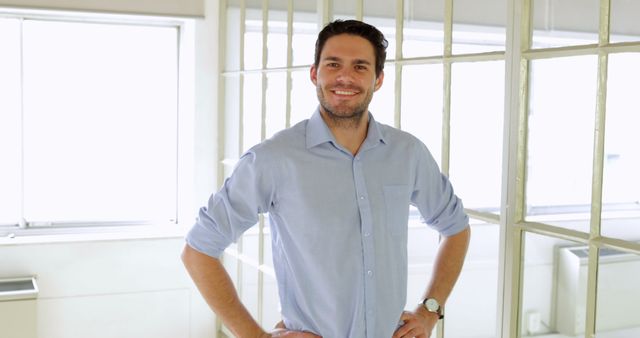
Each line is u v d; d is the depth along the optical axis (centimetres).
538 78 178
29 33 364
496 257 192
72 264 354
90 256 357
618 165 156
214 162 380
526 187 183
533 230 180
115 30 378
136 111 386
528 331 184
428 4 212
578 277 168
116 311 363
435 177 181
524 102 182
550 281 176
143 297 368
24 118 366
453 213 184
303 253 164
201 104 375
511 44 183
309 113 281
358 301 163
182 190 389
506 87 185
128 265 364
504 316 188
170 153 394
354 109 161
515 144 183
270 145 164
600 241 161
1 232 364
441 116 208
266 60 314
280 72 302
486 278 196
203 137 377
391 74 229
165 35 387
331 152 164
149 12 364
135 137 386
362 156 166
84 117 377
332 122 165
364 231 163
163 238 368
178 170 394
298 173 162
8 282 338
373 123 169
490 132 192
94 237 365
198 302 377
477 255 199
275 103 307
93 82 377
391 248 168
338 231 162
